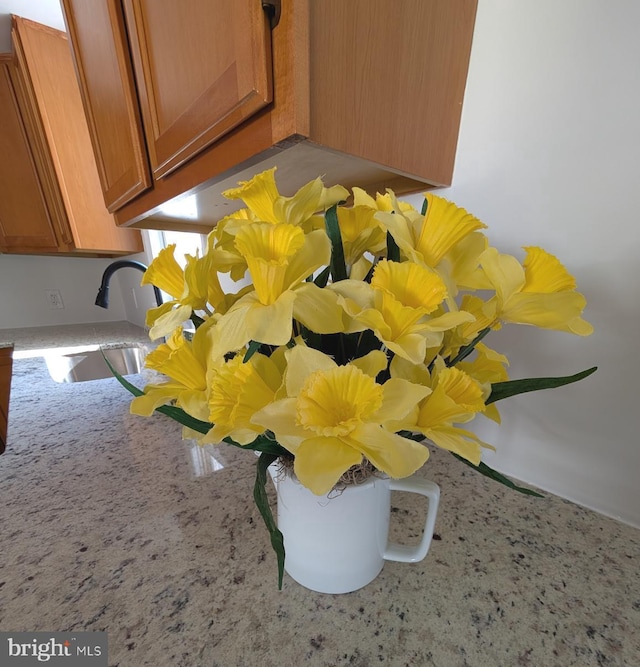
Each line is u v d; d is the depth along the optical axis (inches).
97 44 29.7
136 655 13.7
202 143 20.9
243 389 11.8
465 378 12.1
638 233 17.1
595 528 18.7
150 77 24.5
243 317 11.9
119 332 74.2
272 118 17.0
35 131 55.0
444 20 19.4
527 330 20.6
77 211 58.3
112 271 48.7
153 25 22.7
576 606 15.2
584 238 18.4
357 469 14.2
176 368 12.8
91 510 20.1
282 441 11.4
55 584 16.1
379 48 17.8
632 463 18.4
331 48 16.5
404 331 11.6
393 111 19.1
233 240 13.7
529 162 19.5
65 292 85.7
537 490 21.2
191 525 19.0
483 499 20.6
